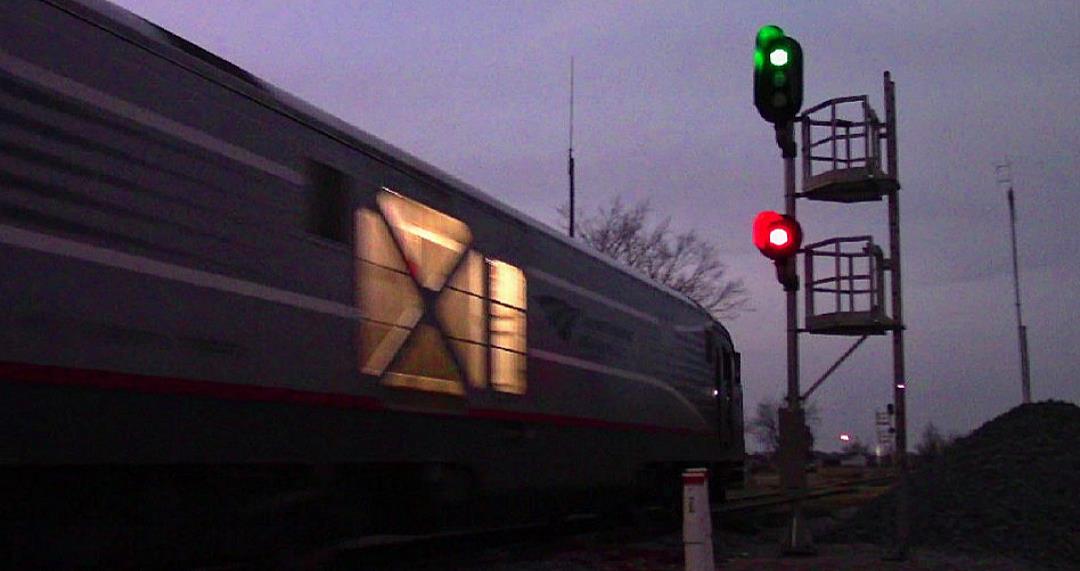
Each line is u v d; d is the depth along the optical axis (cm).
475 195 1073
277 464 762
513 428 1109
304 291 781
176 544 727
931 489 1454
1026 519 1302
